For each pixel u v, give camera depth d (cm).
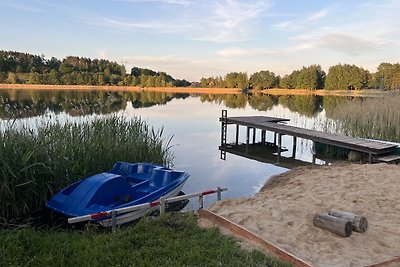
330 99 4647
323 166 1059
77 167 708
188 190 856
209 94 6650
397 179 766
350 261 400
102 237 457
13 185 596
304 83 6969
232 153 1373
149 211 584
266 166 1150
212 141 1642
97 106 1271
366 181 760
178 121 2250
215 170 1073
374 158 1080
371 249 435
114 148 820
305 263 381
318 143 1374
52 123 853
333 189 703
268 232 477
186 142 1562
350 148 1143
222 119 1667
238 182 942
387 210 579
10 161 605
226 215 536
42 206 638
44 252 407
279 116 2538
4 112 920
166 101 4103
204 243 438
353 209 579
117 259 389
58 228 548
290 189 750
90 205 552
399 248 439
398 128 1368
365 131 1453
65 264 381
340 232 463
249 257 396
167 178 694
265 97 5534
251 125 1541
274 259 396
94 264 378
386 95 2133
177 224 513
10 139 641
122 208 527
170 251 412
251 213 545
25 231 464
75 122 919
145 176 727
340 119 1662
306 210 570
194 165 1129
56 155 679
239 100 4753
